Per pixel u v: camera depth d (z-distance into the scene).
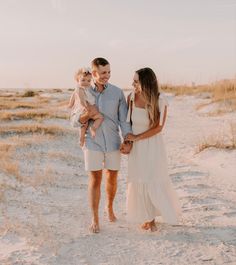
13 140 11.86
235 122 15.99
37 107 21.69
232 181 8.57
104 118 5.69
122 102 5.80
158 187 5.61
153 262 4.84
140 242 5.38
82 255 5.01
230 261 4.84
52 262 4.82
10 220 6.07
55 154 10.55
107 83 5.78
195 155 11.13
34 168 9.30
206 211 6.60
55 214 6.44
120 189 8.11
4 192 7.35
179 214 5.85
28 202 6.96
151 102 5.48
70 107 6.03
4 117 16.05
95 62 5.62
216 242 5.34
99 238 5.52
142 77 5.51
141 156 5.62
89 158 5.66
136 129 5.66
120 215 6.48
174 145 12.99
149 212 5.68
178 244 5.30
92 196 5.75
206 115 19.31
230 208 6.71
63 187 8.04
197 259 4.89
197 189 7.96
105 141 5.69
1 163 9.04
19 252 5.06
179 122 18.02
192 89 26.98
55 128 13.76
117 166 5.86
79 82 5.70
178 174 9.26
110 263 4.82
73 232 5.71
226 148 11.01
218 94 22.75
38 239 5.38
